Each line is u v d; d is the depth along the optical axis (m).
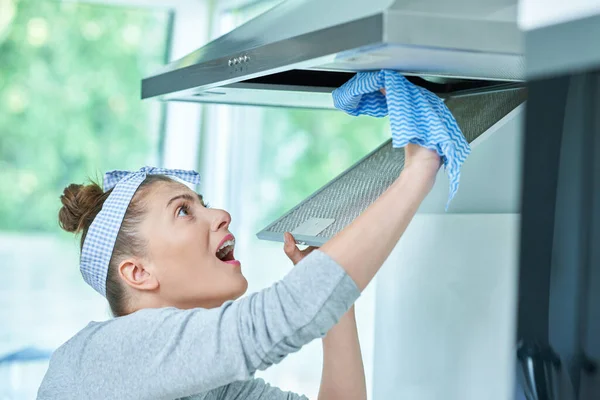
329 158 2.65
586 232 0.65
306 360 2.43
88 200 1.28
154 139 2.94
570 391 0.67
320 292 0.92
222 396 1.32
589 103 0.64
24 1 2.73
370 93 1.08
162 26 2.86
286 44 0.96
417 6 0.80
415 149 0.98
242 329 0.95
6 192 2.79
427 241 1.60
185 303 1.23
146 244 1.20
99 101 2.84
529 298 0.71
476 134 1.12
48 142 2.81
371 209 0.96
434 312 1.57
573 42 0.61
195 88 1.26
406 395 1.66
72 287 2.81
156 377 1.00
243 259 2.90
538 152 0.68
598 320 0.65
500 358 1.38
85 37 2.80
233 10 2.85
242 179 2.95
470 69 0.96
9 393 2.70
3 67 2.75
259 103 1.49
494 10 0.83
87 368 1.07
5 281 2.78
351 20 0.84
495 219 1.40
